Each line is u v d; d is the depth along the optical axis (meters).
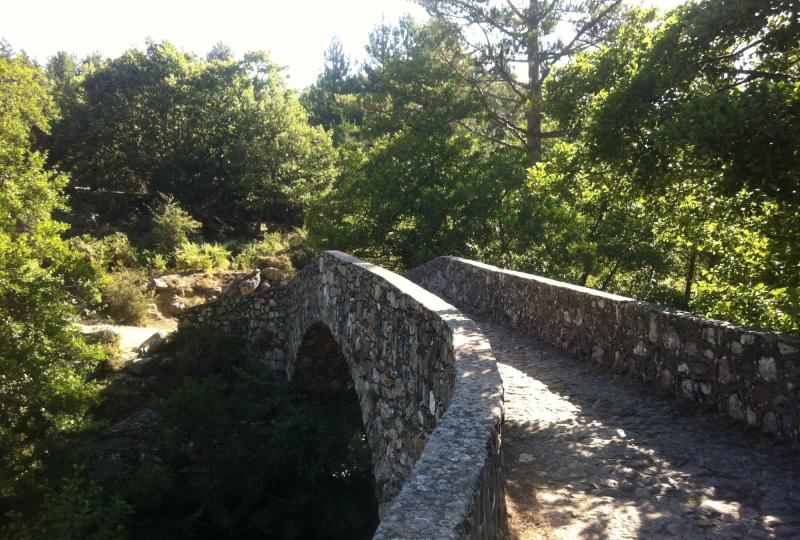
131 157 36.03
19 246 12.47
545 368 7.18
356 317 8.66
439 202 20.94
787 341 4.46
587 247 17.11
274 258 26.67
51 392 12.05
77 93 39.50
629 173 7.89
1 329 11.83
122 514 9.90
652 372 6.14
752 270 8.68
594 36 21.86
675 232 9.86
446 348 4.76
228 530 12.16
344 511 12.65
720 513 3.51
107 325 19.14
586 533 3.29
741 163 5.96
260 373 15.85
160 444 12.76
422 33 24.14
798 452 4.27
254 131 36.84
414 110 23.81
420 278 15.77
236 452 12.25
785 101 5.90
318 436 13.35
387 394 6.87
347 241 21.62
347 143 25.22
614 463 4.29
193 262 25.56
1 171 15.20
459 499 2.13
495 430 2.91
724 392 5.08
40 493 10.70
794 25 6.83
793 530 3.29
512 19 22.58
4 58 22.41
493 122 25.69
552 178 10.12
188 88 37.53
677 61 7.33
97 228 31.39
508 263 18.98
